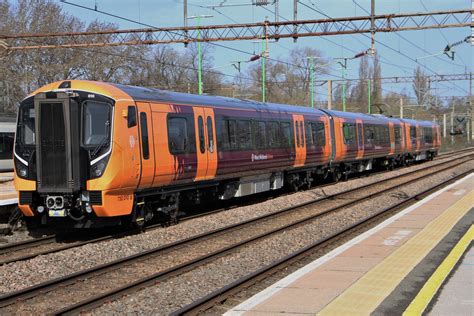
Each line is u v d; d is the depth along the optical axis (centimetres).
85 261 1068
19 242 1220
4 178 2188
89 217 1264
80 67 4428
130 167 1264
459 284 760
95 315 737
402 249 1002
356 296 707
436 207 1593
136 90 1352
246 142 1811
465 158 4903
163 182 1407
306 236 1330
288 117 2147
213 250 1180
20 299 800
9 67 4016
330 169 2655
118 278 948
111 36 4419
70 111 1211
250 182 1906
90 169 1222
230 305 774
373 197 2095
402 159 3938
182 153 1466
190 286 885
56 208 1230
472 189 2108
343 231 1302
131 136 1275
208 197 1784
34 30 4162
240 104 1828
